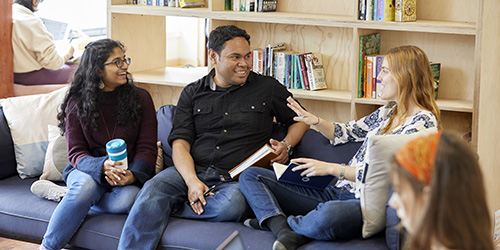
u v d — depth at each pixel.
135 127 2.96
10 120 3.25
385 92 2.52
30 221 2.84
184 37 6.62
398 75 2.45
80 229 2.72
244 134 2.97
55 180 3.16
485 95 2.90
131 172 2.83
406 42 3.26
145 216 2.59
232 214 2.65
